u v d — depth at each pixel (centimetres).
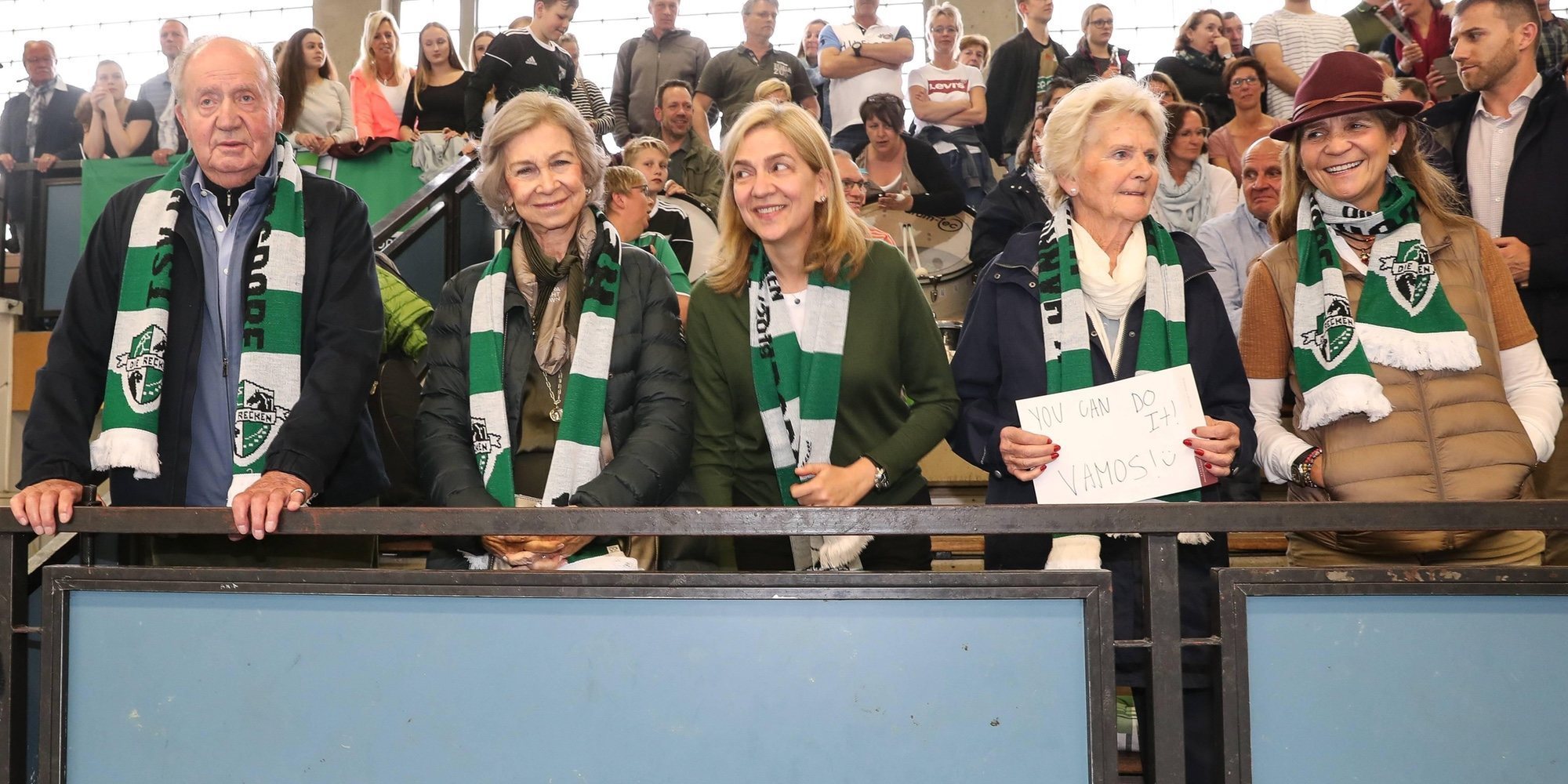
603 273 211
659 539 213
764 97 428
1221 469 183
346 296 210
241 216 214
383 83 536
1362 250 230
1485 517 156
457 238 404
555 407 210
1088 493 182
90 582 172
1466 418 212
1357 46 531
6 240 604
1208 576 193
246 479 202
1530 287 293
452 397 210
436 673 167
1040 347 205
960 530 159
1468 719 159
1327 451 220
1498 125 317
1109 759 158
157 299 205
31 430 197
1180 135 403
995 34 648
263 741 169
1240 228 342
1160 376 184
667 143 509
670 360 210
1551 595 159
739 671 163
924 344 217
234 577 170
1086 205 211
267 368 205
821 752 162
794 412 212
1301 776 159
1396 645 160
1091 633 160
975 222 368
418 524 165
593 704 164
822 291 214
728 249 221
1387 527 157
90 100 610
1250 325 235
